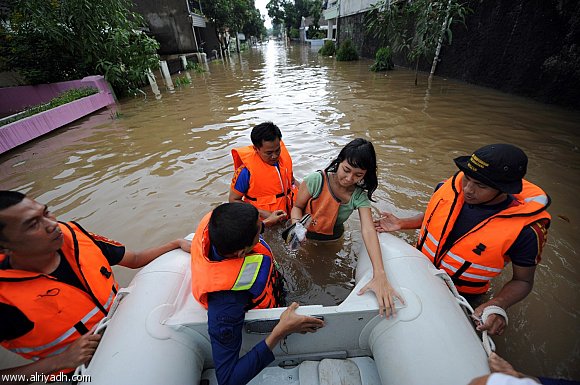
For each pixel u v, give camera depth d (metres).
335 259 2.62
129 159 4.86
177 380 1.33
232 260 1.40
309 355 1.64
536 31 6.87
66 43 8.84
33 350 1.57
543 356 1.86
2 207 1.25
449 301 1.54
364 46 17.75
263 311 1.51
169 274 1.75
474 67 8.95
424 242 2.10
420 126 5.63
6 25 8.97
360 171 1.88
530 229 1.59
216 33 26.16
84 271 1.64
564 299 2.20
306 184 2.33
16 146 5.78
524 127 5.39
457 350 1.31
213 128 6.09
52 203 3.71
